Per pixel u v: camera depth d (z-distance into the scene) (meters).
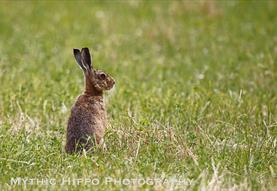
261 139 27.22
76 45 45.41
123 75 38.09
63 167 24.20
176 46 46.06
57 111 30.73
